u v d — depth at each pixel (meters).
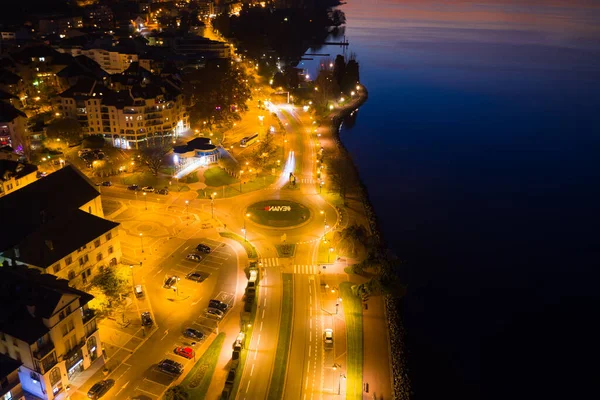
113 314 115.19
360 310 119.56
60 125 197.25
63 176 136.38
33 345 86.31
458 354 116.38
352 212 170.50
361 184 198.88
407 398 96.88
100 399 93.00
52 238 117.81
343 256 141.88
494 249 160.00
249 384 97.06
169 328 111.81
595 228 174.25
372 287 122.56
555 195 199.25
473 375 110.69
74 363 96.00
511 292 139.38
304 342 108.75
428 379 108.19
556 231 171.88
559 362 115.56
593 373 112.94
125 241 145.62
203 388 96.38
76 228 123.62
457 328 124.75
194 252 141.12
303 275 132.50
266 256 141.00
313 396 95.06
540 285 142.62
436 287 140.25
